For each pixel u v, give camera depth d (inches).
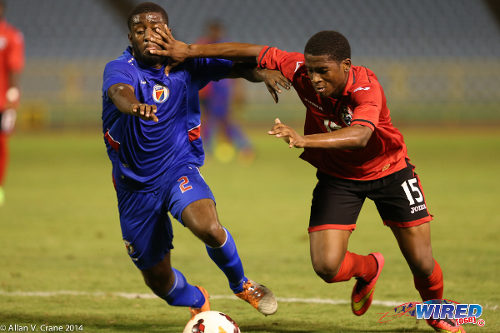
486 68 3120.1
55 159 2106.3
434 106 3139.8
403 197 550.9
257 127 3100.4
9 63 1299.2
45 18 3816.4
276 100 588.4
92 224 1115.9
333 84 508.4
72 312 619.5
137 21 527.5
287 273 783.1
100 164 1987.0
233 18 3831.2
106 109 535.8
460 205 1252.5
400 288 703.1
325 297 676.7
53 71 3235.7
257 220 1141.7
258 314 616.7
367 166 548.4
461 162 1925.4
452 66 3127.5
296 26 3811.5
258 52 574.2
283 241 972.6
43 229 1069.8
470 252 877.2
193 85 568.4
